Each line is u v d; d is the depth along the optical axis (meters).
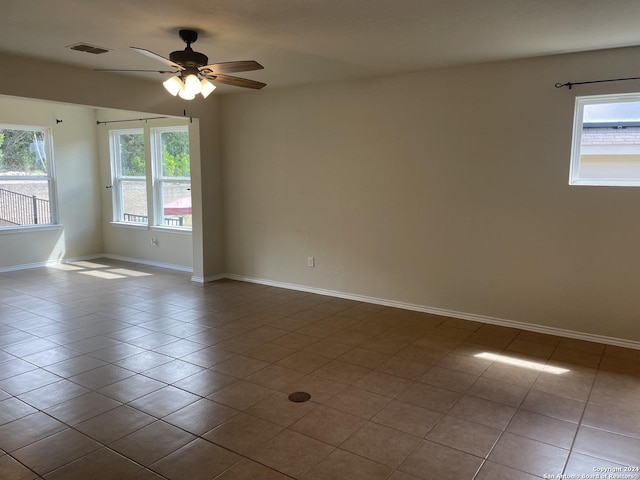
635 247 3.92
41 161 7.30
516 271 4.45
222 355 3.84
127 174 7.72
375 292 5.32
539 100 4.17
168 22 3.24
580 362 3.71
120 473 2.34
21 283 6.25
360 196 5.27
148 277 6.63
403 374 3.49
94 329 4.46
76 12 3.04
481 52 3.99
